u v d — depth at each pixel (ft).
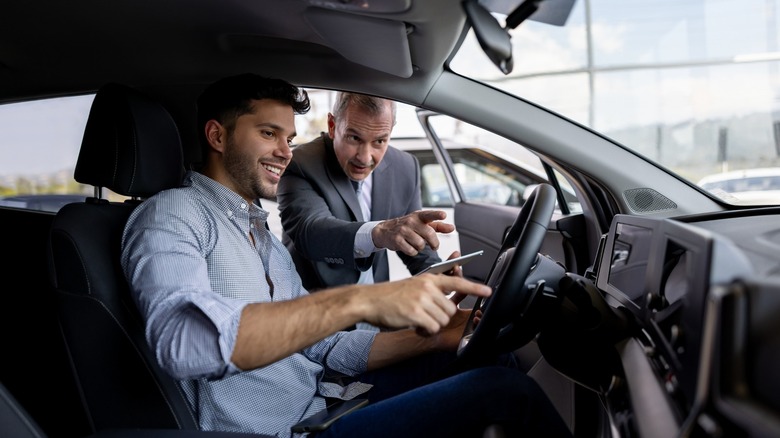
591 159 5.83
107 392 4.37
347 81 5.90
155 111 5.07
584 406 5.44
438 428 4.24
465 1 4.00
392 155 8.11
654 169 5.91
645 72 20.52
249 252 5.03
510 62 4.30
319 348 5.65
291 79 6.01
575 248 6.72
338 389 5.32
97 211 4.74
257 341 3.73
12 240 6.84
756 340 1.96
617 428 3.34
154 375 4.31
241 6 4.85
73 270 4.35
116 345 4.33
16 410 3.85
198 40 5.54
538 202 4.57
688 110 19.51
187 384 4.50
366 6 4.23
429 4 4.09
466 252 9.00
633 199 5.87
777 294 1.96
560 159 5.88
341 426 4.41
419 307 3.71
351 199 7.48
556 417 4.27
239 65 5.94
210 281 4.74
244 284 4.86
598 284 5.30
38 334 6.77
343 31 4.82
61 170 8.29
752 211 5.44
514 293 4.39
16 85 6.32
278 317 3.77
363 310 3.75
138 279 4.25
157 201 4.70
